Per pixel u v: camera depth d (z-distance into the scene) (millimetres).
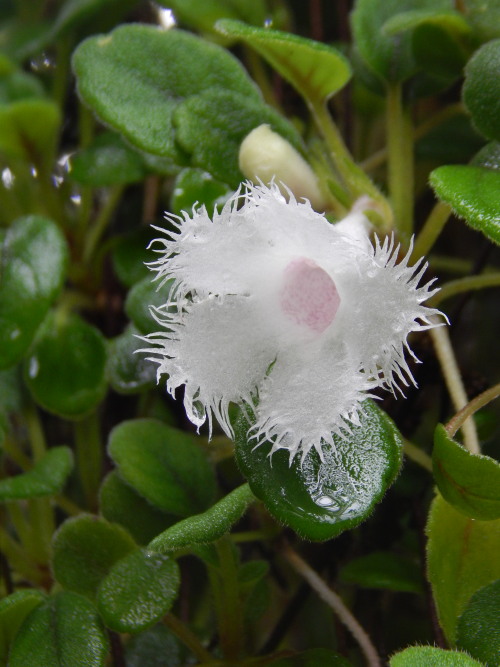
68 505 178
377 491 128
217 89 165
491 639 130
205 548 148
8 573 172
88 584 151
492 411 176
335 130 158
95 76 163
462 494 128
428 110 203
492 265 210
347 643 161
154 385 170
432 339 160
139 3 208
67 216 198
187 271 131
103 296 198
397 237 150
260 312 134
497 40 152
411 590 156
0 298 167
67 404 173
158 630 166
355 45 183
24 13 225
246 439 134
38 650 137
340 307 129
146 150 160
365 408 134
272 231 129
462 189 138
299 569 162
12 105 181
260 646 187
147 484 153
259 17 195
